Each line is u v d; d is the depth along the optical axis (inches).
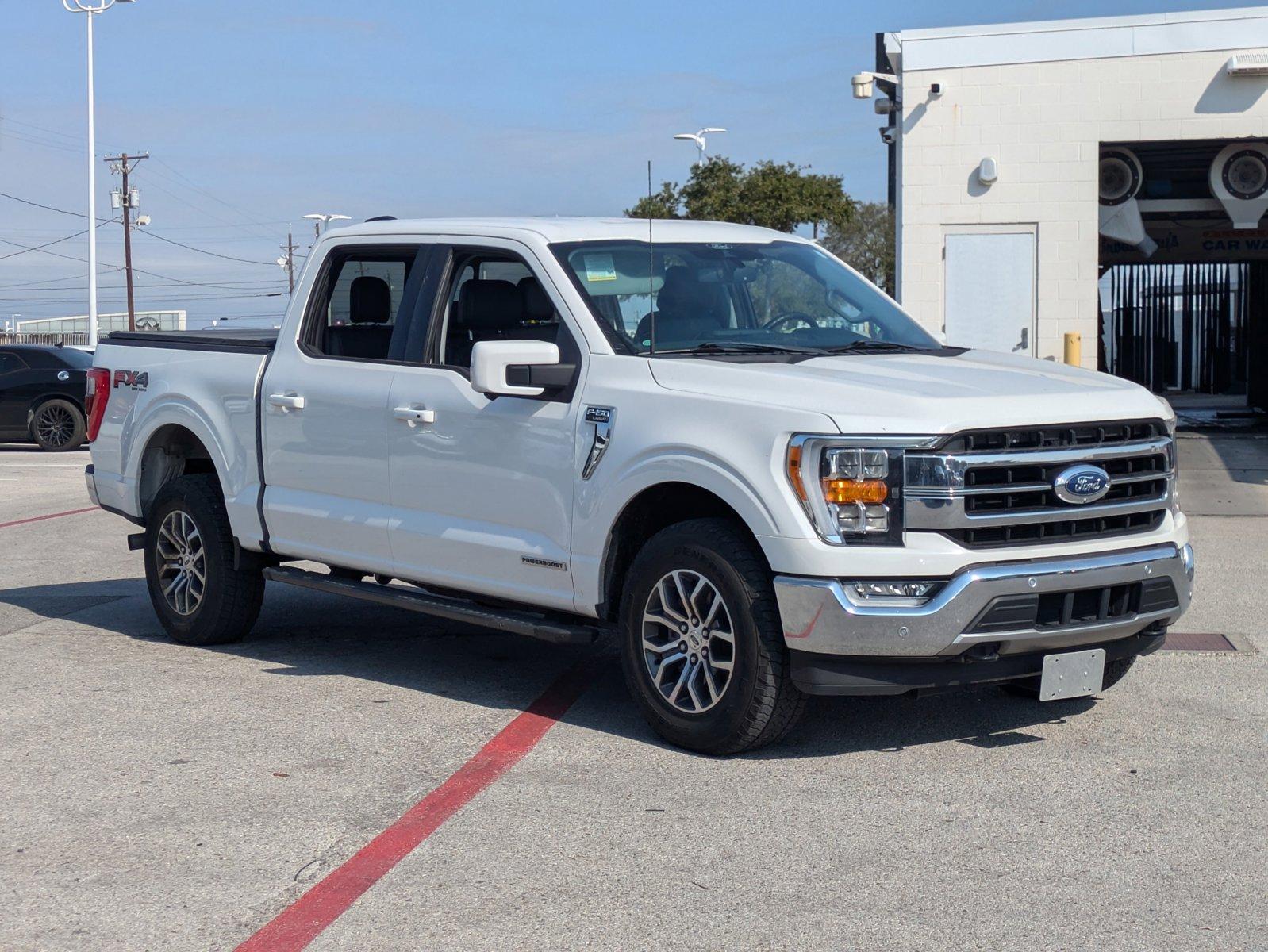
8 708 249.3
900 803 194.2
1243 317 1225.4
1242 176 733.9
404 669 280.7
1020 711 242.2
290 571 283.1
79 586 386.9
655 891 163.9
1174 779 203.5
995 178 713.0
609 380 226.8
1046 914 156.3
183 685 266.5
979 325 724.7
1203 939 149.4
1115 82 700.0
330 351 276.2
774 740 214.7
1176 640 295.3
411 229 265.9
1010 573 198.7
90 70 1644.9
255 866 173.2
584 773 209.5
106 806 195.9
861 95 735.1
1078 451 207.5
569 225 251.1
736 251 259.3
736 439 207.2
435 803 196.4
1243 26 685.3
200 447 319.0
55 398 917.8
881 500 197.8
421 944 150.3
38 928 155.4
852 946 148.5
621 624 224.5
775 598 204.7
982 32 709.3
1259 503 524.1
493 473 240.8
